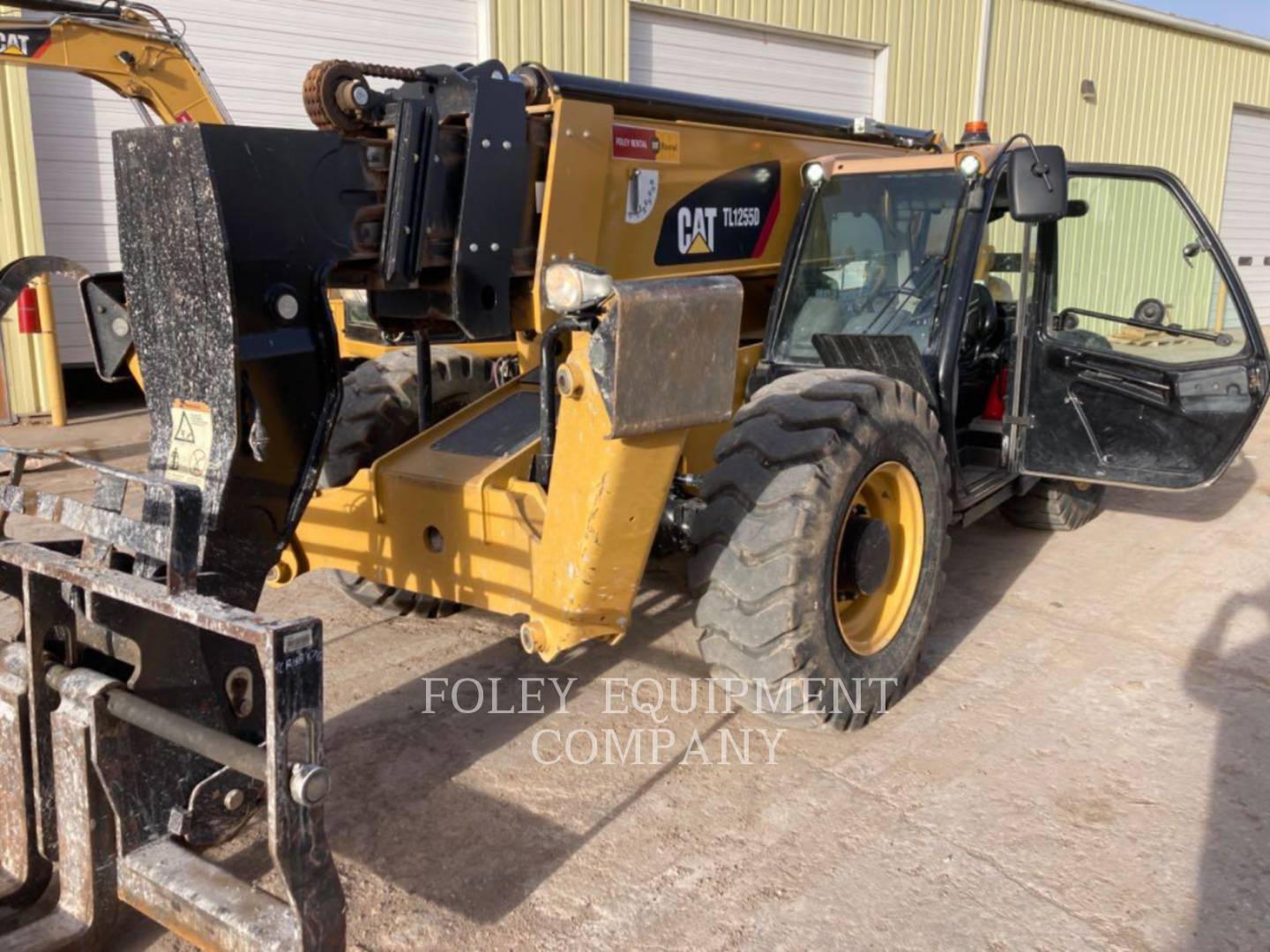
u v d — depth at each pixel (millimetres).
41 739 2330
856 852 2670
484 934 2375
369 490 3275
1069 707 3463
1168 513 5848
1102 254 4234
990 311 4559
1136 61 14562
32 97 7809
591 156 3396
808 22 10969
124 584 2119
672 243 3859
